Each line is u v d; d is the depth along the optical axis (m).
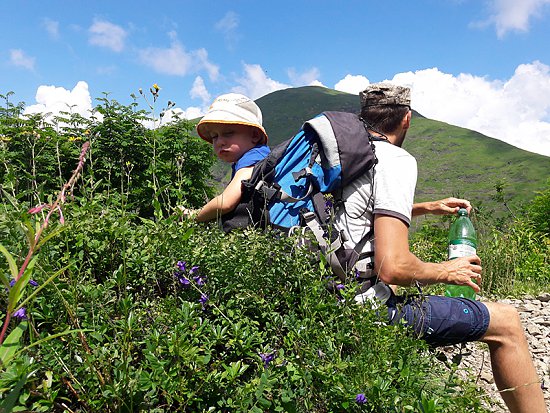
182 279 1.84
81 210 2.01
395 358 1.73
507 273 6.19
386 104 2.49
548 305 5.41
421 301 2.15
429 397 1.64
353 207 2.19
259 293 1.93
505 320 2.19
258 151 2.82
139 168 10.38
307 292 1.85
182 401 1.45
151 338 1.51
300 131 2.34
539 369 3.61
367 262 2.15
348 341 1.73
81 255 1.80
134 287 1.96
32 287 1.41
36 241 1.00
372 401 1.52
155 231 1.98
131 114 10.56
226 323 1.75
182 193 2.28
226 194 2.44
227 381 1.56
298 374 1.57
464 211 2.91
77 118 9.86
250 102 2.88
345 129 2.18
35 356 1.38
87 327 1.51
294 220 2.22
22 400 1.23
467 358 3.41
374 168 2.20
